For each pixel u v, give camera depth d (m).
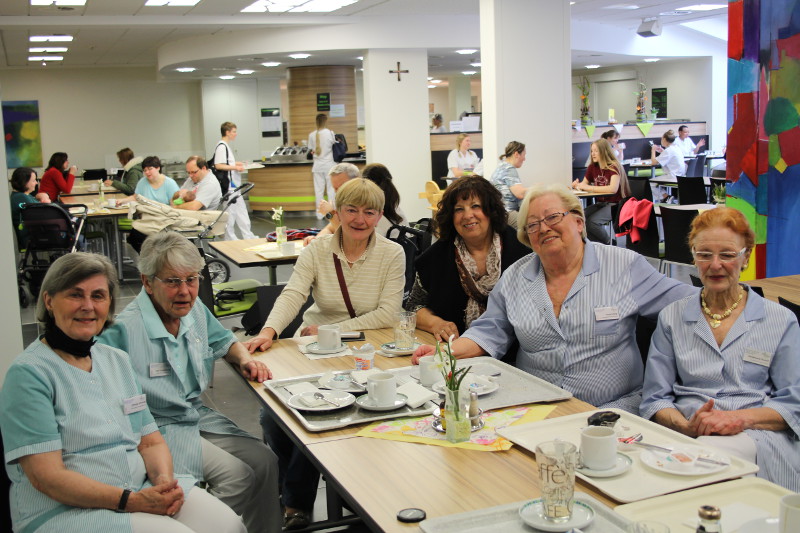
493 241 3.20
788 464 2.16
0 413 2.01
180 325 2.64
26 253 7.70
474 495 1.68
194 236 7.97
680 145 14.20
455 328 3.13
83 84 18.06
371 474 1.81
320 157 13.42
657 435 1.98
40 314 2.11
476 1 10.48
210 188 8.71
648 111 16.02
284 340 3.21
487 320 2.86
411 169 12.19
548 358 2.68
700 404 2.35
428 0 10.20
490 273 3.19
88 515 1.99
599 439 1.74
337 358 2.90
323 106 13.85
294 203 14.39
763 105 5.23
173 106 18.75
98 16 10.50
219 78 18.00
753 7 5.22
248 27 11.44
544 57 8.33
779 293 3.43
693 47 15.83
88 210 8.88
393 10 11.06
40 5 9.51
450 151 13.30
